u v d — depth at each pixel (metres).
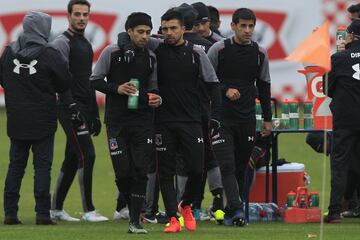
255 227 36.38
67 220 39.06
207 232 34.59
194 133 34.62
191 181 34.94
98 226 36.62
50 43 36.62
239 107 36.38
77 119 37.78
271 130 37.75
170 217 34.66
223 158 36.22
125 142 33.91
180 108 34.56
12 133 36.41
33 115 36.25
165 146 34.56
